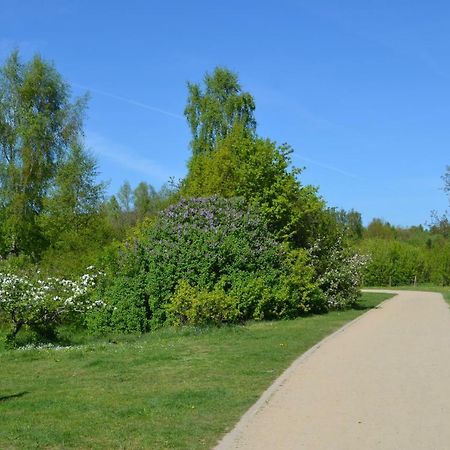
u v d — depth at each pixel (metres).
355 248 29.44
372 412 8.12
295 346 14.42
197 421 7.62
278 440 6.85
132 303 20.22
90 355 13.76
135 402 8.72
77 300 19.23
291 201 26.12
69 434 7.00
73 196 37.44
